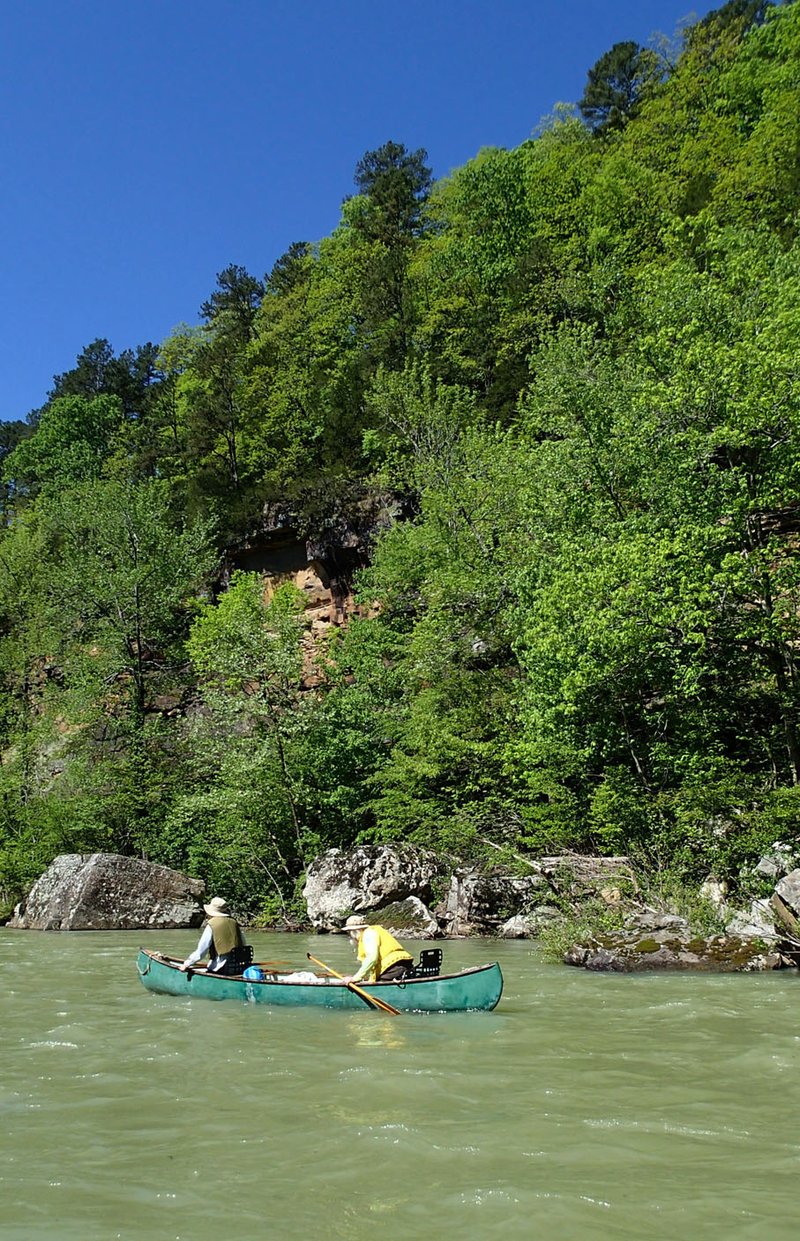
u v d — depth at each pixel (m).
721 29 56.19
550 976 12.50
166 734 29.80
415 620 28.25
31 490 64.62
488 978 9.81
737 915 14.15
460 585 24.23
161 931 21.78
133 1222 4.34
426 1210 4.44
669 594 16.67
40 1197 4.66
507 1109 6.19
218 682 27.08
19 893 27.38
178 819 25.61
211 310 57.62
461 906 19.00
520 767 20.09
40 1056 8.02
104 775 28.59
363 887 20.17
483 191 50.53
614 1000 10.54
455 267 48.34
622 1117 5.98
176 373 60.22
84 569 34.44
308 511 36.66
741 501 17.16
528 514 22.73
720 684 17.88
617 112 58.03
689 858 15.46
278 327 51.34
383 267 47.50
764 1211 4.41
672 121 49.62
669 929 13.92
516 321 39.81
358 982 10.34
